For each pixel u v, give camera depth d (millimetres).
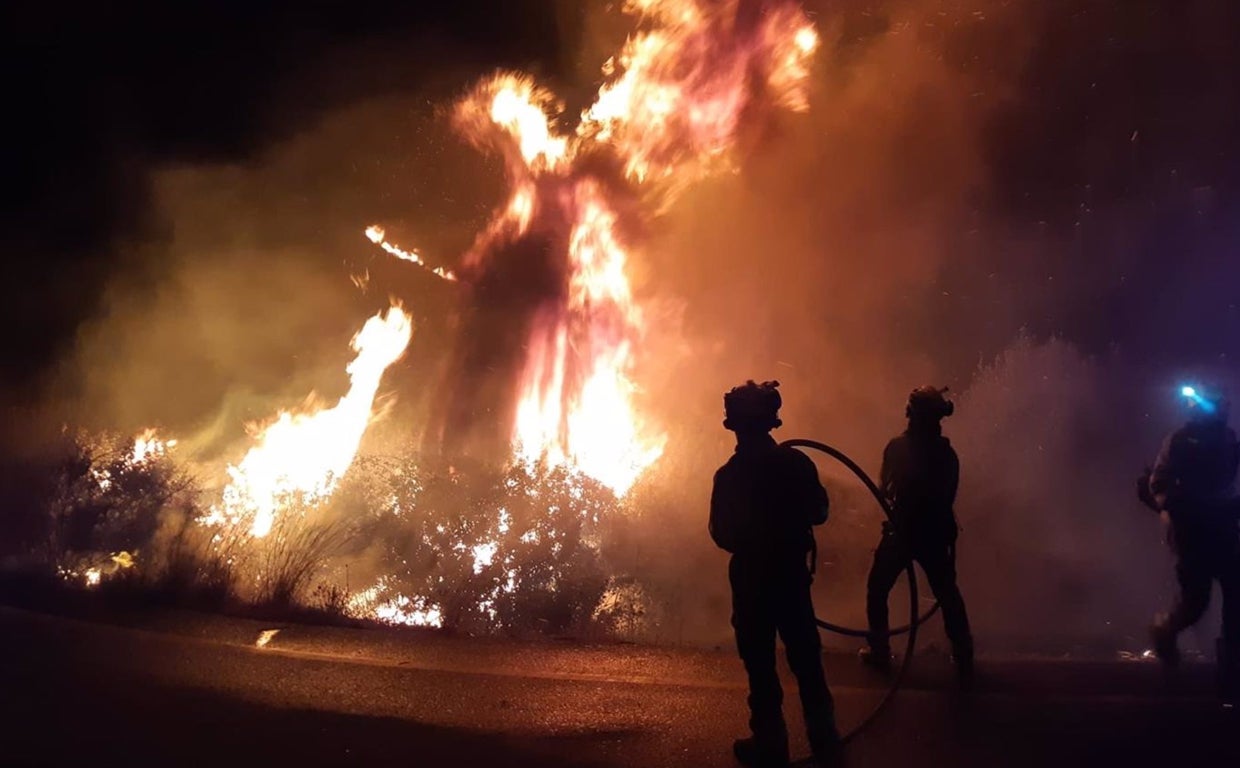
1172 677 7258
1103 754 5887
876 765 5734
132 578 8820
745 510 5812
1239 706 6648
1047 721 6375
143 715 6227
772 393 5965
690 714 6473
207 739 5910
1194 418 7164
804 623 5797
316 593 9266
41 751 5637
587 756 5836
